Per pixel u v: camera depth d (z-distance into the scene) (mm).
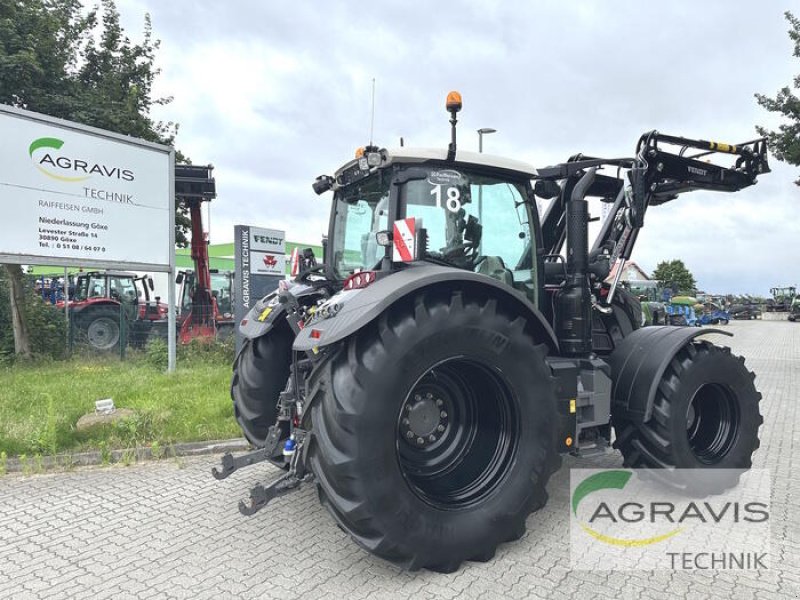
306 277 4582
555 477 4391
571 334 3840
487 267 3656
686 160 4543
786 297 46250
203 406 6238
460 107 3363
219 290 16188
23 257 7863
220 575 2932
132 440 5156
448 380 3375
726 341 19984
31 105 10531
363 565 3029
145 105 13656
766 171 4934
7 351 10234
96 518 3699
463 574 2934
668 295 26750
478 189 3650
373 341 2807
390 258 3148
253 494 2979
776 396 8195
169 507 3881
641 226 4199
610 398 3936
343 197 4254
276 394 4277
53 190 8102
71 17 12555
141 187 8914
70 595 2750
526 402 3168
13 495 4137
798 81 11656
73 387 7285
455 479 3236
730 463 4051
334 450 2730
